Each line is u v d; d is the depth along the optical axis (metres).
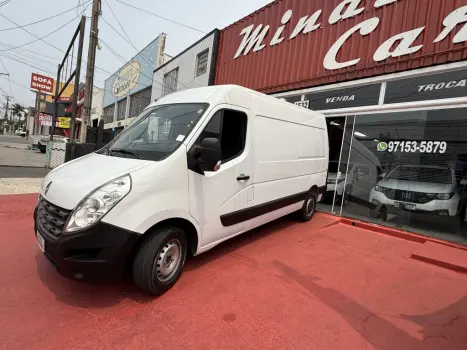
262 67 9.01
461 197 5.09
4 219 4.98
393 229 5.85
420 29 5.55
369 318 2.81
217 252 4.25
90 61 10.31
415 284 3.61
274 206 4.78
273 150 4.60
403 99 5.86
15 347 2.16
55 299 2.80
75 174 2.91
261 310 2.82
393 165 6.00
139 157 3.09
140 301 2.85
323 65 7.25
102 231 2.46
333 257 4.35
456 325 2.76
